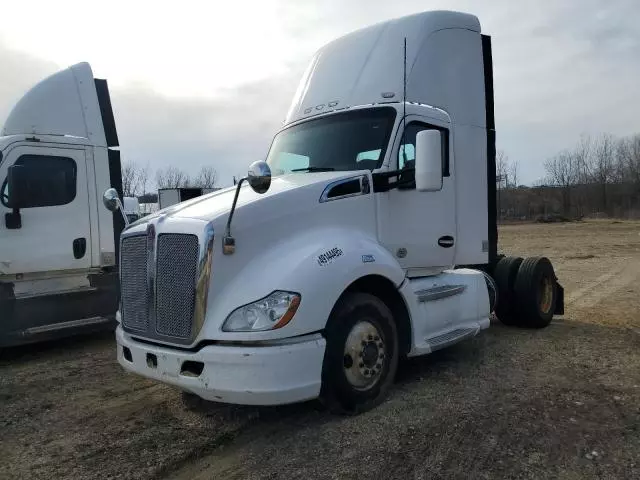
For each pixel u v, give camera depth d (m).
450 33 6.22
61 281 7.19
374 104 5.46
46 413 4.64
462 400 4.62
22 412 4.68
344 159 5.28
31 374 5.88
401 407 4.45
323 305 3.93
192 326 3.77
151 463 3.65
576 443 3.76
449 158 5.71
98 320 7.24
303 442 3.88
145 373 4.04
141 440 4.02
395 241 5.06
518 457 3.58
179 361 3.79
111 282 7.50
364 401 4.34
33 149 6.93
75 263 7.25
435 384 5.05
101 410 4.68
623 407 4.42
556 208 58.88
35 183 6.91
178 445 3.92
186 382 3.75
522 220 51.34
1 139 6.76
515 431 3.97
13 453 3.85
